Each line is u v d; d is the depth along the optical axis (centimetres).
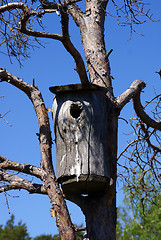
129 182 668
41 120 607
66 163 552
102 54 662
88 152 549
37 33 551
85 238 596
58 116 578
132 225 1440
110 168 573
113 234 553
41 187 582
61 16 519
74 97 577
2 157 591
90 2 710
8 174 586
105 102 596
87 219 562
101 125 570
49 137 603
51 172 583
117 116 612
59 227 553
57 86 581
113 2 563
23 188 578
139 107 690
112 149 584
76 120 562
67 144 559
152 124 704
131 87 652
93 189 562
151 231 1412
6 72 611
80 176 538
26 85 623
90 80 646
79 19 696
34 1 558
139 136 696
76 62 553
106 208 561
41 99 623
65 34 537
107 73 646
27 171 586
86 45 674
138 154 693
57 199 563
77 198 575
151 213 1419
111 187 557
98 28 686
